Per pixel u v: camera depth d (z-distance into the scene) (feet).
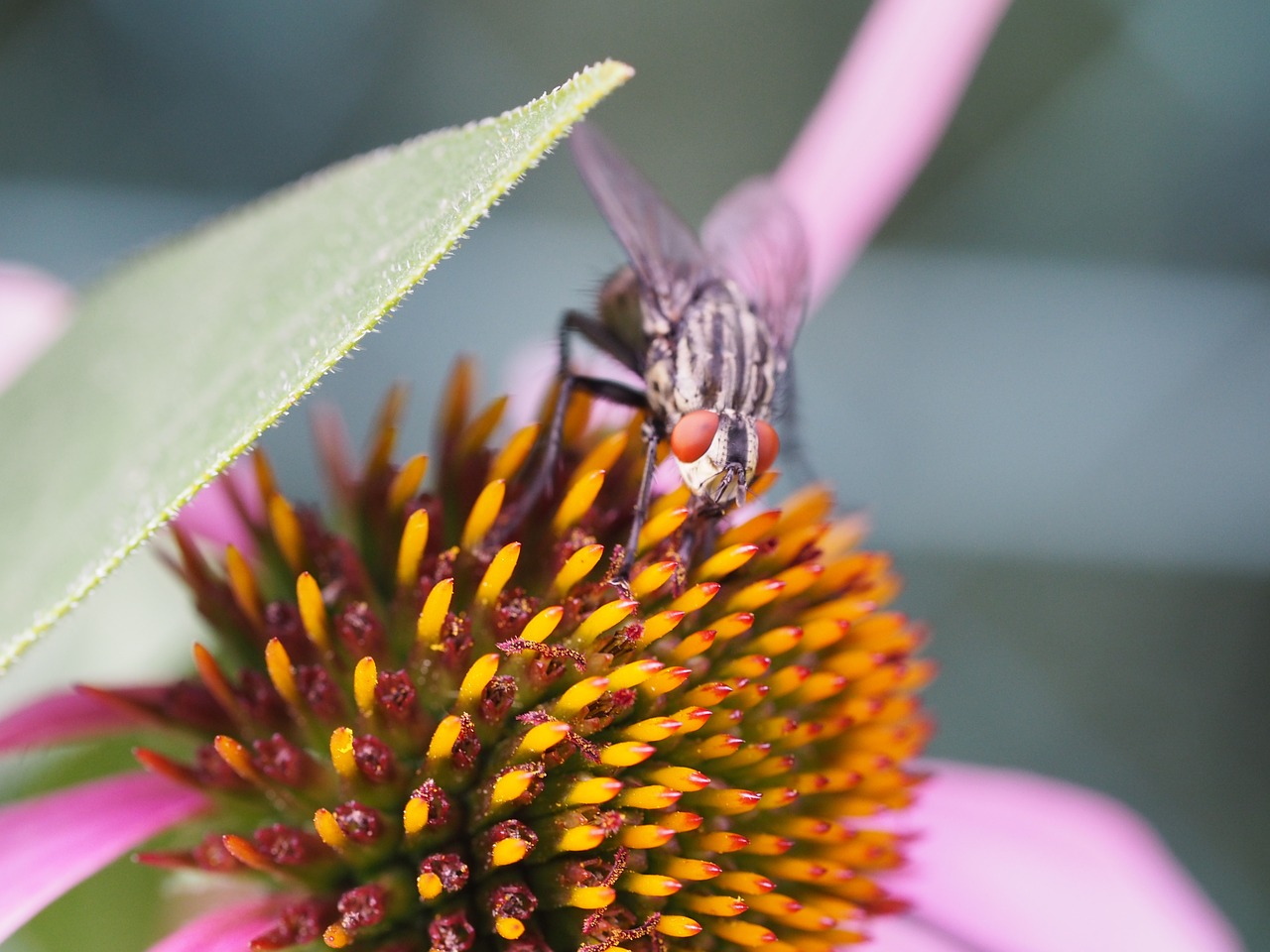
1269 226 0.87
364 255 0.40
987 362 0.75
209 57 0.81
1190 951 0.49
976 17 0.51
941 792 0.50
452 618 0.42
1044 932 0.49
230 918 0.42
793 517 0.44
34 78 0.80
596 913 0.41
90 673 0.48
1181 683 0.84
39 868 0.42
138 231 0.59
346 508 0.45
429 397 0.65
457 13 0.87
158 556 0.44
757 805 0.42
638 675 0.41
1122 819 0.50
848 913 0.43
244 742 0.43
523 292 0.65
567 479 0.43
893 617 0.44
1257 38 0.85
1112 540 0.72
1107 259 0.90
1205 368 0.72
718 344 0.43
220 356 0.41
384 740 0.42
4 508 0.42
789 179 0.51
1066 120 0.91
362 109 0.85
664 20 0.94
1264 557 0.71
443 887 0.41
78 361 0.43
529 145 0.38
